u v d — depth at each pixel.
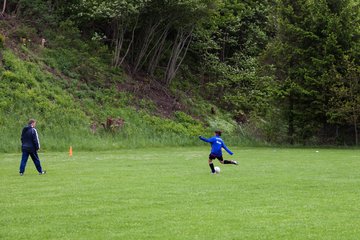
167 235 9.17
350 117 37.19
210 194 13.60
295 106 39.94
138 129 37.66
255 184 15.55
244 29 55.53
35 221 10.30
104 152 30.27
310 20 38.56
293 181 16.23
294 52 38.72
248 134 42.50
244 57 53.41
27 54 38.66
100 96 39.47
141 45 45.88
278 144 40.41
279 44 39.34
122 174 18.36
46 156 26.81
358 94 36.69
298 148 36.25
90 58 42.66
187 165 22.02
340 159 25.33
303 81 38.88
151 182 16.05
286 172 19.00
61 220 10.38
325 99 38.16
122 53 45.94
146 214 10.95
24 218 10.55
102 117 37.41
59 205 11.96
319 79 37.66
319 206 11.84
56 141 31.72
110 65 43.75
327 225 9.92
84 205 11.97
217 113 45.69
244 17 55.53
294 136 40.62
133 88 42.47
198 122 42.44
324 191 14.12
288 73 39.47
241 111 46.84
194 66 51.53
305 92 37.72
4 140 30.14
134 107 40.47
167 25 44.84
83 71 40.94
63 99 36.69
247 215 10.84
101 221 10.29
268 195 13.43
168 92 45.22
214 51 54.03
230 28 52.44
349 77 36.53
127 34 46.25
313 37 38.03
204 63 51.47
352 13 38.06
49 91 36.69
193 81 49.59
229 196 13.28
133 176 17.73
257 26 55.06
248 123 44.91
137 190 14.29
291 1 39.72
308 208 11.59
